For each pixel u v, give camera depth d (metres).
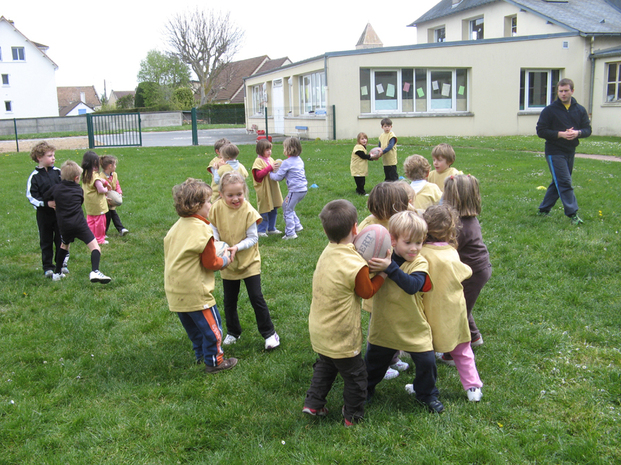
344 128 21.22
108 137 25.72
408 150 16.80
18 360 4.01
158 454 2.89
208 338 3.70
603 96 22.97
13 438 3.04
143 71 64.88
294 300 5.09
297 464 2.74
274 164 7.17
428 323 3.18
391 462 2.74
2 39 53.62
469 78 22.30
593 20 24.33
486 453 2.75
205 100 55.28
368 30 24.86
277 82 26.56
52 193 5.73
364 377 3.06
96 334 4.44
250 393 3.48
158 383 3.65
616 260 5.80
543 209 7.85
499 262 5.89
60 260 5.79
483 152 15.92
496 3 27.66
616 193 9.14
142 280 5.81
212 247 3.62
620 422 3.04
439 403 3.20
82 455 2.87
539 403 3.26
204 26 52.94
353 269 2.86
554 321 4.41
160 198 10.00
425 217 3.21
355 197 9.66
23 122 31.55
